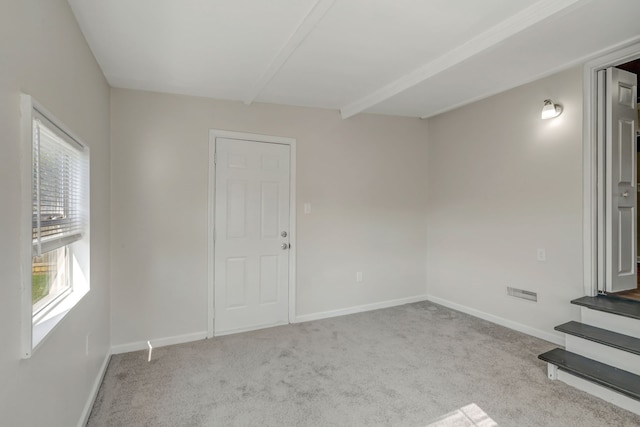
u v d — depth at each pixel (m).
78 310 1.91
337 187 3.97
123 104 3.03
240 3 1.85
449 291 4.22
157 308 3.14
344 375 2.54
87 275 2.12
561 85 2.98
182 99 3.25
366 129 4.13
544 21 1.98
